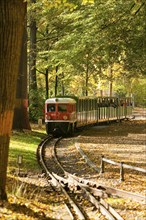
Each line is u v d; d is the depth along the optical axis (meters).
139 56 37.59
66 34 38.91
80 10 35.75
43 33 70.81
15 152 34.06
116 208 18.45
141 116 109.00
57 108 52.84
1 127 15.34
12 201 17.23
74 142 45.53
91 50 35.38
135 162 31.97
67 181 24.03
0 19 14.95
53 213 17.47
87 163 31.66
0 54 15.05
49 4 20.48
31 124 64.44
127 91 136.25
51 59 38.97
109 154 36.47
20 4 15.11
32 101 66.44
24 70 48.09
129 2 34.25
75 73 46.31
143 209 18.19
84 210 18.09
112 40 35.00
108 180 25.36
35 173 27.12
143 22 34.69
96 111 69.69
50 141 46.53
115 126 71.94
